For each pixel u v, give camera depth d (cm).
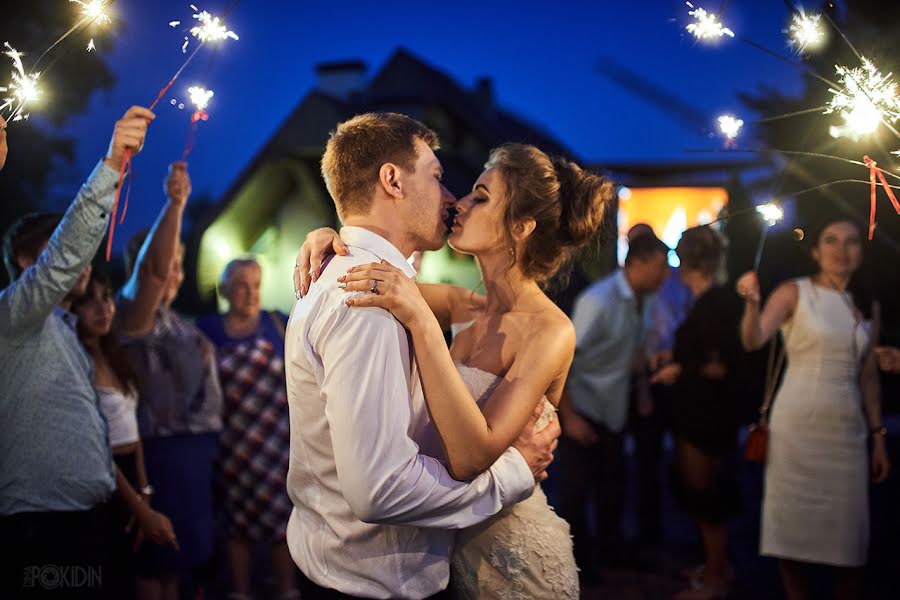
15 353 228
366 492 159
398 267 183
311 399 177
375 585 177
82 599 237
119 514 296
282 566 414
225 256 1612
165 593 339
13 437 226
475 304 224
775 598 426
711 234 435
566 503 461
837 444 345
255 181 1587
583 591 439
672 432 425
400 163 186
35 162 1162
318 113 1661
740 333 391
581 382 461
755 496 641
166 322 365
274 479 408
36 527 228
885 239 427
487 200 212
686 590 437
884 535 532
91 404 244
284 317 437
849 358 349
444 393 167
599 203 219
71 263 222
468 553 195
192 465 359
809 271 365
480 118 1900
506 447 178
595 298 460
